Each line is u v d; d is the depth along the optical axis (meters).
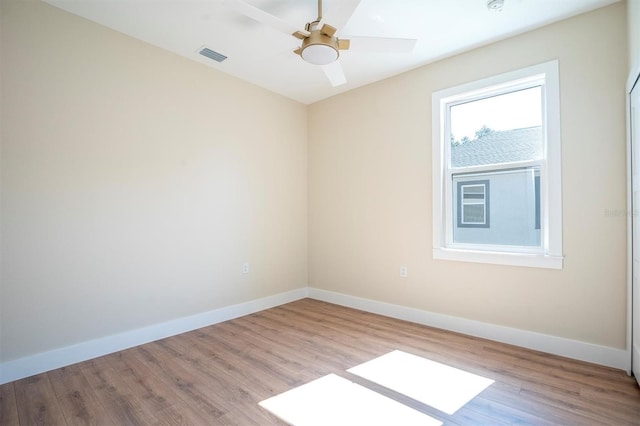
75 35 2.43
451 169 3.10
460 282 2.99
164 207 2.93
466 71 2.94
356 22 2.47
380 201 3.57
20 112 2.20
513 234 2.77
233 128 3.49
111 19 2.48
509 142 2.79
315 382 2.12
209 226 3.27
